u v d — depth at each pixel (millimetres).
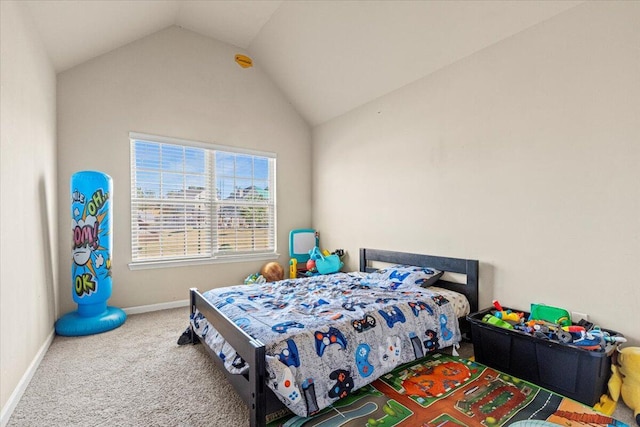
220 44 4031
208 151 3980
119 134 3404
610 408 1699
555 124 2193
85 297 2885
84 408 1750
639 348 1757
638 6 1830
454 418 1596
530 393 1828
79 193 2863
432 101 3049
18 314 1909
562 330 1917
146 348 2543
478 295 2666
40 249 2441
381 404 1723
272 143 4461
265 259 4398
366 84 3598
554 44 2186
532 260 2330
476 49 2645
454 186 2863
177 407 1764
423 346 2152
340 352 1755
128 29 3193
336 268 4020
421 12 2631
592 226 2027
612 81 1933
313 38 3469
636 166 1849
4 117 1778
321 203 4648
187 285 3818
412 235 3277
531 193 2332
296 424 1560
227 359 1854
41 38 2496
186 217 3840
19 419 1658
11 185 1861
